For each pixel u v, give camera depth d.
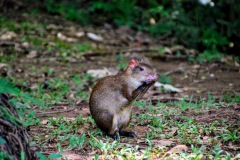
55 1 24.86
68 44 19.48
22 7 23.44
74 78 14.75
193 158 7.34
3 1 23.06
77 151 7.91
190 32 20.59
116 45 20.19
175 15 22.14
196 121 9.86
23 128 6.94
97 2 24.59
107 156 7.57
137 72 9.19
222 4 21.70
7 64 16.17
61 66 16.78
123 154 7.62
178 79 15.15
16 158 6.38
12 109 6.95
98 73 15.45
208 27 20.98
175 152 7.73
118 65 16.64
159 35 22.08
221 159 7.41
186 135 8.80
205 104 11.18
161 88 13.46
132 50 18.92
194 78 15.23
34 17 22.59
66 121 9.90
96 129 9.41
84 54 18.23
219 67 16.77
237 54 19.72
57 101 12.03
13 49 18.11
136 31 22.95
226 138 8.44
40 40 19.38
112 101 9.08
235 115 10.16
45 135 8.93
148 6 25.14
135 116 10.45
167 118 10.17
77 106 11.70
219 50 19.83
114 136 8.80
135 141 8.63
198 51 19.55
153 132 9.02
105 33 21.89
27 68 16.12
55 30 21.19
